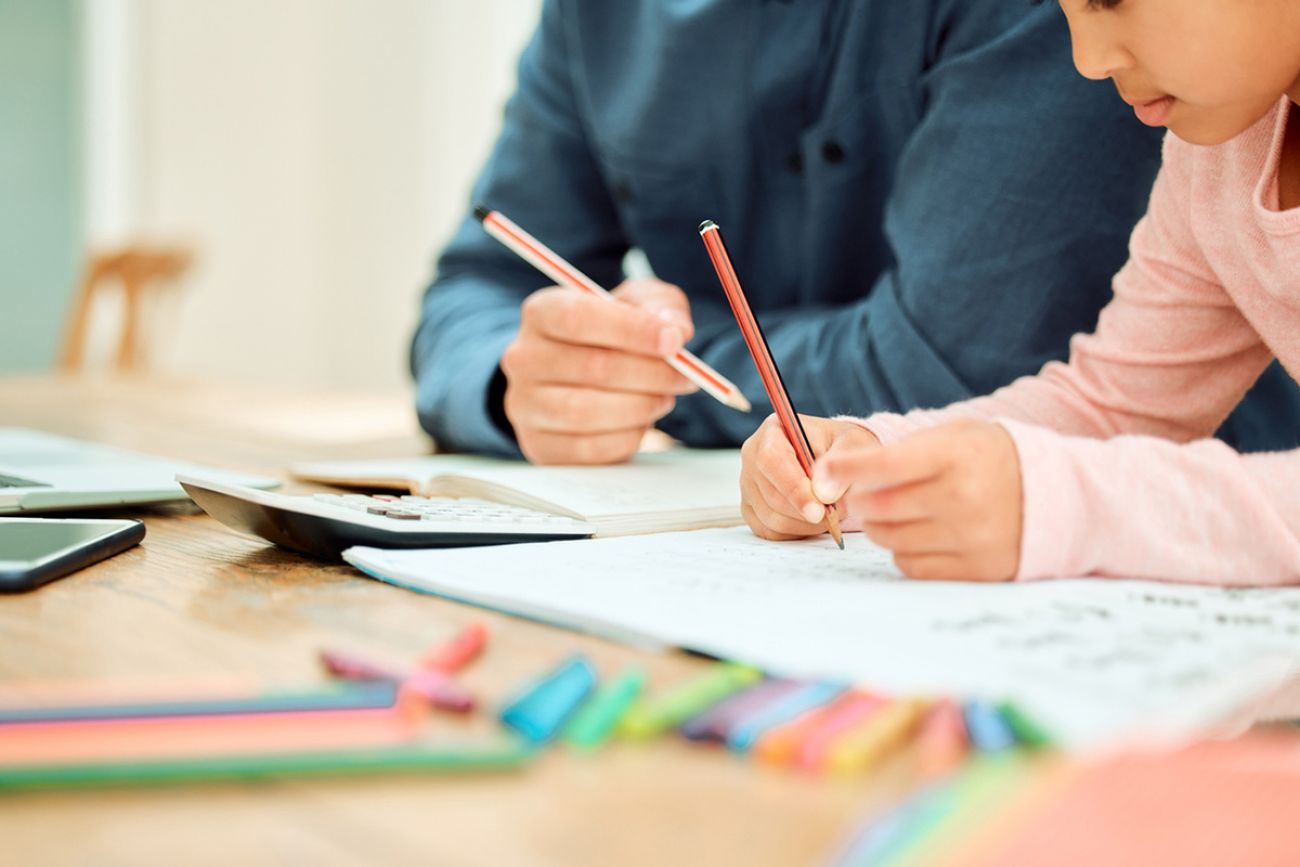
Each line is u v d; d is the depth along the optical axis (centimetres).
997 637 44
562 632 49
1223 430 106
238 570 62
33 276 449
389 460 110
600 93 127
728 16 116
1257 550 55
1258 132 72
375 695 38
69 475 86
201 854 29
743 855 29
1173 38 58
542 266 93
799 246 124
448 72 358
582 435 95
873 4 112
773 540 69
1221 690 39
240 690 39
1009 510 55
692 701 38
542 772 34
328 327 427
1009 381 98
